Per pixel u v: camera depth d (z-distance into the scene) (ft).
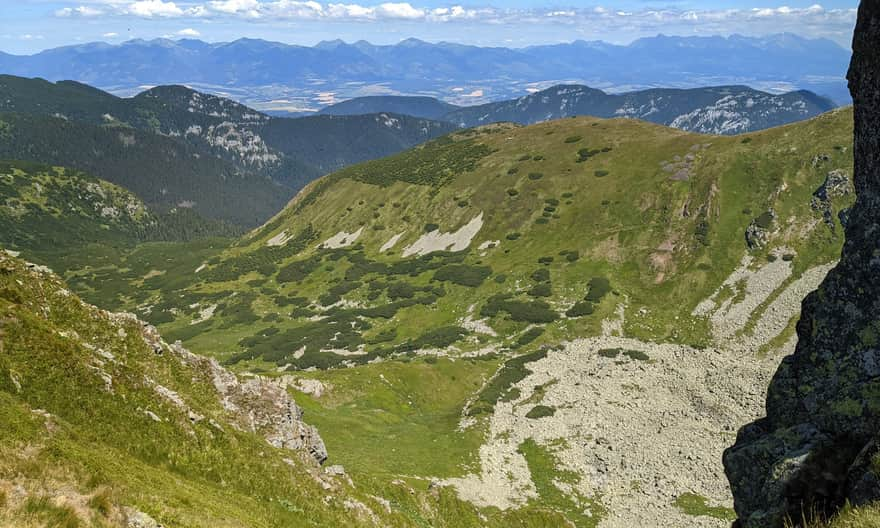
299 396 274.98
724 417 259.60
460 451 248.73
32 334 92.12
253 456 111.04
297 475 118.83
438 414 300.20
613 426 264.31
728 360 330.95
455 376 338.34
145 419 95.04
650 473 225.15
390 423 272.72
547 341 397.19
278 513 97.81
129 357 121.60
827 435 58.44
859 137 70.13
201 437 102.99
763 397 271.28
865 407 56.08
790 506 56.29
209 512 77.92
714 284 438.81
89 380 92.73
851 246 67.21
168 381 124.36
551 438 261.85
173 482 83.30
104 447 81.00
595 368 332.80
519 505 207.62
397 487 177.99
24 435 68.59
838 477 54.70
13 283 112.16
